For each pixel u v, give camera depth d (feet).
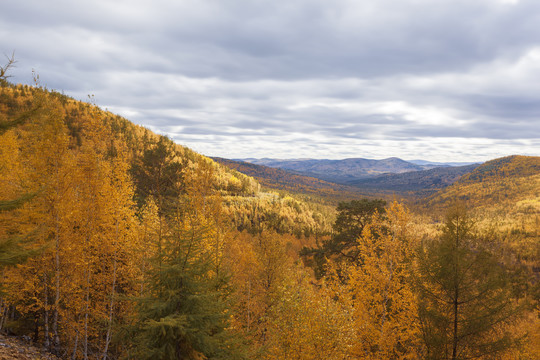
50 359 47.32
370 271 61.16
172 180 115.55
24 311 53.52
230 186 452.76
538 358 56.39
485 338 44.04
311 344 46.14
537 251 330.95
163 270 30.68
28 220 44.42
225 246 68.28
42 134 47.11
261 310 72.49
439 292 48.11
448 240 46.75
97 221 52.39
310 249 115.85
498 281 42.57
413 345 56.90
